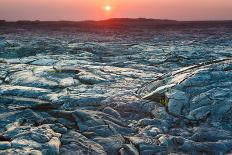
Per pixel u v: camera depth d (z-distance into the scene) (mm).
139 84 17797
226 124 11727
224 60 15852
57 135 10047
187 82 13992
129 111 13320
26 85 17797
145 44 40031
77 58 28875
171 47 36281
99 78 18703
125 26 77750
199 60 26891
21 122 11375
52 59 27656
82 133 10664
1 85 17734
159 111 12906
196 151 9914
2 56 31094
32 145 9203
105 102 14062
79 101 14406
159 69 23500
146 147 9969
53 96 15281
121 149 9867
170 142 10273
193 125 12000
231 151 9906
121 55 31156
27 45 36375
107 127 11047
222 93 12977
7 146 9141
